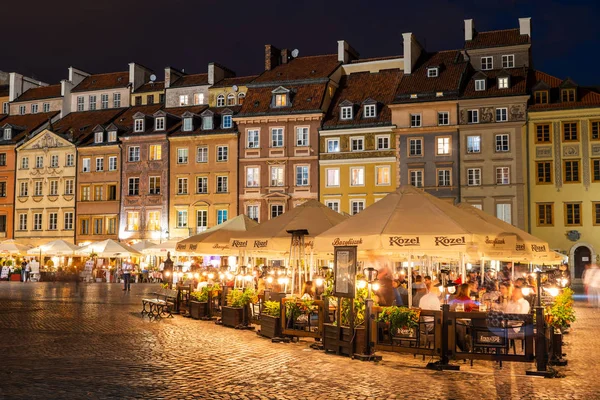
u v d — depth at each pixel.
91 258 60.59
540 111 58.91
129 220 71.69
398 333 15.41
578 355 17.08
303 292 21.97
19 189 77.19
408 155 61.78
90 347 16.86
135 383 12.23
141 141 71.69
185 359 15.26
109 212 72.62
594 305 35.47
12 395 10.93
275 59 72.69
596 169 57.88
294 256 22.27
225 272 32.50
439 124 61.16
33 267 59.03
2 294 38.44
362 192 63.19
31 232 76.12
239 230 27.38
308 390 11.98
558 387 12.68
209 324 23.86
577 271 58.25
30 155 77.00
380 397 11.52
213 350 16.91
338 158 64.12
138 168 71.56
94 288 47.75
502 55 64.62
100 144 73.31
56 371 13.27
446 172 60.84
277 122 66.25
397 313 15.40
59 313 26.34
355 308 16.98
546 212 58.78
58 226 74.81
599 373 14.32
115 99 80.25
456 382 13.05
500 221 22.61
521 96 59.03
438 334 14.74
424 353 14.87
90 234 73.38
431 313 15.06
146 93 78.94
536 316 14.06
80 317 24.86
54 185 75.56
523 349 16.34
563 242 58.16
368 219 17.36
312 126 65.12
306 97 66.25
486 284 29.20
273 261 63.72
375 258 24.39
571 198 58.25
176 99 76.06
